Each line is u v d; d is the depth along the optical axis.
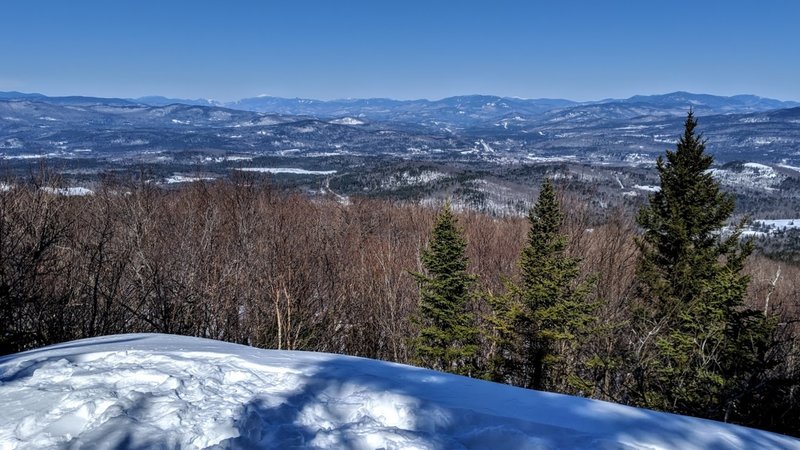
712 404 7.30
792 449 2.98
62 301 8.91
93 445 2.46
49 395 3.11
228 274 11.78
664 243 12.58
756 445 2.98
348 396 3.28
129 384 3.30
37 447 2.49
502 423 2.96
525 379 10.30
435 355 10.02
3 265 7.49
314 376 3.55
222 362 3.78
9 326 7.75
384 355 13.34
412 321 10.83
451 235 10.27
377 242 17.52
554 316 9.30
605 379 9.95
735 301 8.37
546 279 9.73
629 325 11.42
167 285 10.71
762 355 7.49
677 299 11.11
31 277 8.01
